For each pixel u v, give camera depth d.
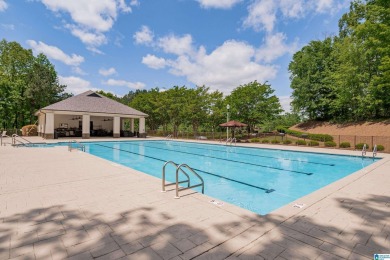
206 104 29.44
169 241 2.85
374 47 19.89
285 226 3.31
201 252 2.60
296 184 8.05
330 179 8.80
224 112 28.67
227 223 3.41
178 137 29.58
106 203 4.32
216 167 11.23
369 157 12.39
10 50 35.38
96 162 9.17
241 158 13.98
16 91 33.34
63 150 13.49
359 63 24.47
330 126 28.45
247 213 3.82
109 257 2.48
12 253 2.55
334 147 16.98
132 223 3.41
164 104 32.62
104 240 2.88
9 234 3.02
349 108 27.39
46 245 2.74
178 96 32.44
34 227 3.25
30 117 37.66
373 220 3.57
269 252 2.60
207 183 8.16
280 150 16.36
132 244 2.78
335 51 28.30
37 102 35.66
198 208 4.06
